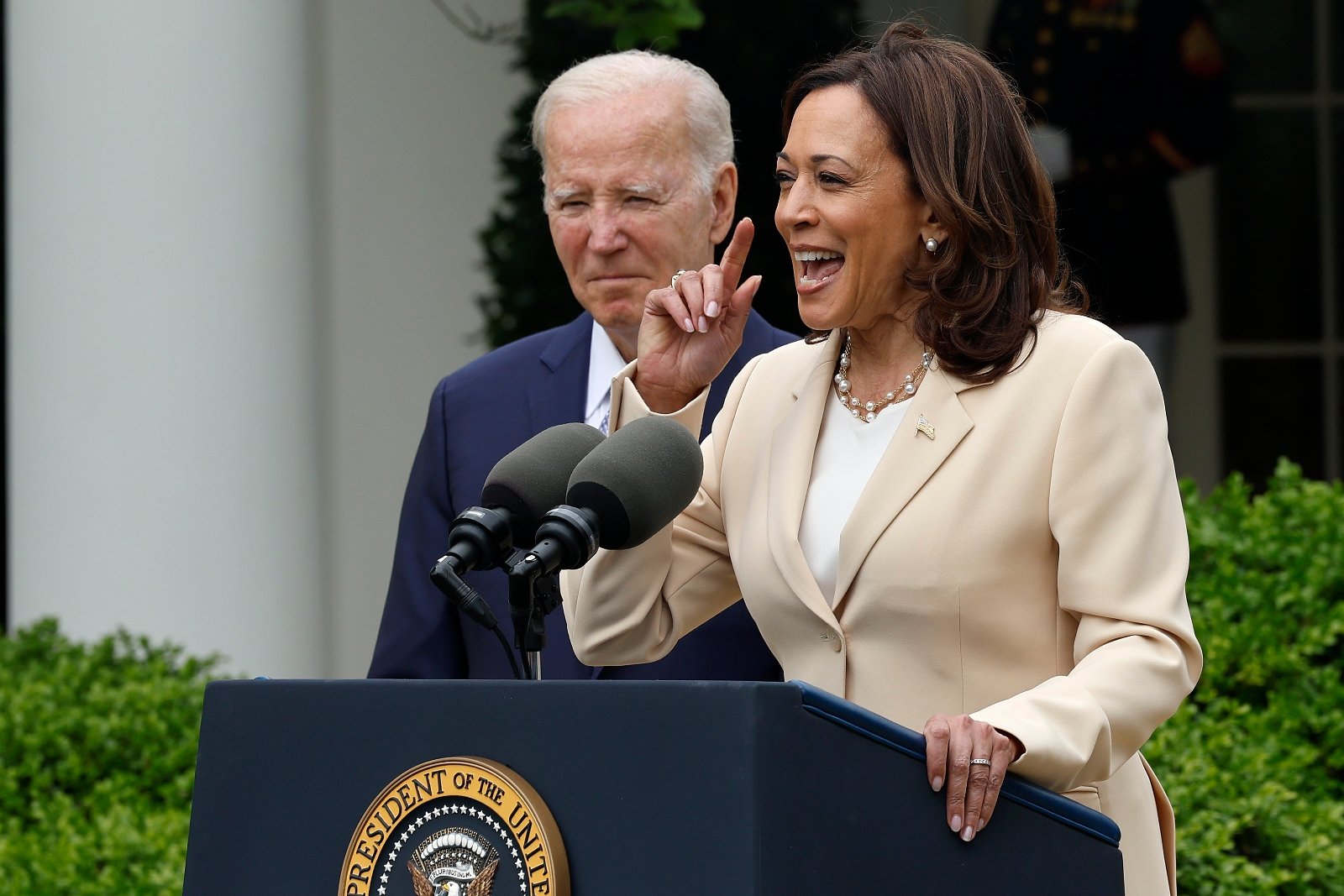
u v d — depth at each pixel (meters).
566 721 6.63
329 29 28.16
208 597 22.41
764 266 23.64
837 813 6.54
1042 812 7.24
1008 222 8.88
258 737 7.24
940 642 8.54
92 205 22.44
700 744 6.38
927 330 8.88
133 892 15.15
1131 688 7.86
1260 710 16.92
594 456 7.83
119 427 22.36
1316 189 28.25
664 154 12.55
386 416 28.23
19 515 22.95
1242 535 18.00
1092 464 8.38
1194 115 24.91
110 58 22.48
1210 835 14.29
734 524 9.61
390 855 6.81
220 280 22.56
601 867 6.48
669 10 21.80
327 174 28.14
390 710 6.99
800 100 9.26
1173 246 25.31
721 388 12.62
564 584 9.88
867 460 9.14
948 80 8.95
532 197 24.95
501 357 13.52
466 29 25.06
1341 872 14.59
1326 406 28.06
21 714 18.97
